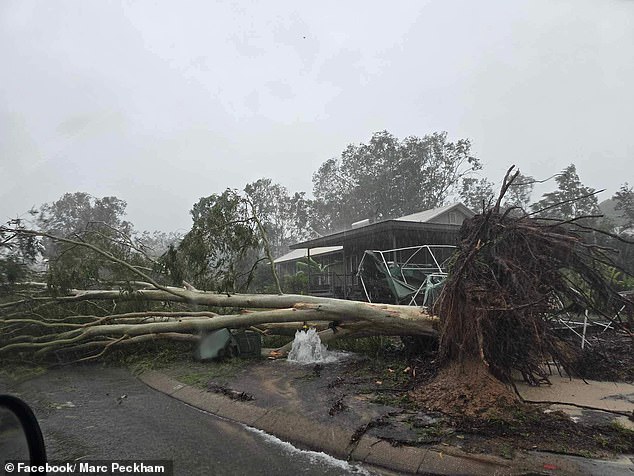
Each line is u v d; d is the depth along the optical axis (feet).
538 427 13.75
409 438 13.37
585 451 12.03
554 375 20.74
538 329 17.37
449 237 51.47
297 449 14.05
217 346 27.02
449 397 16.25
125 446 14.49
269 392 19.48
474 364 17.31
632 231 70.49
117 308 31.73
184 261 29.09
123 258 32.37
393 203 120.57
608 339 26.73
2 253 28.14
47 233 29.81
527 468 11.25
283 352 27.91
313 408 16.79
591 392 17.83
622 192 77.92
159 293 29.37
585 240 19.52
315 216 138.82
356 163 127.13
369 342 26.99
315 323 28.27
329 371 22.93
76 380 25.36
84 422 17.22
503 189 18.60
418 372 20.29
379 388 18.89
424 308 23.82
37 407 19.48
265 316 26.04
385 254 55.36
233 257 29.86
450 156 121.60
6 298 29.30
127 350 30.12
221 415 17.89
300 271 73.26
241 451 13.92
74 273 28.14
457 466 11.69
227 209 29.48
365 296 38.63
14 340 28.58
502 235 18.75
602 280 19.48
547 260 18.72
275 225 140.46
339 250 69.21
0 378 25.80
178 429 16.24
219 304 27.96
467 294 17.63
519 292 17.06
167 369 25.94
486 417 14.42
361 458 12.94
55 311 31.01
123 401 20.45
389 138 123.85
